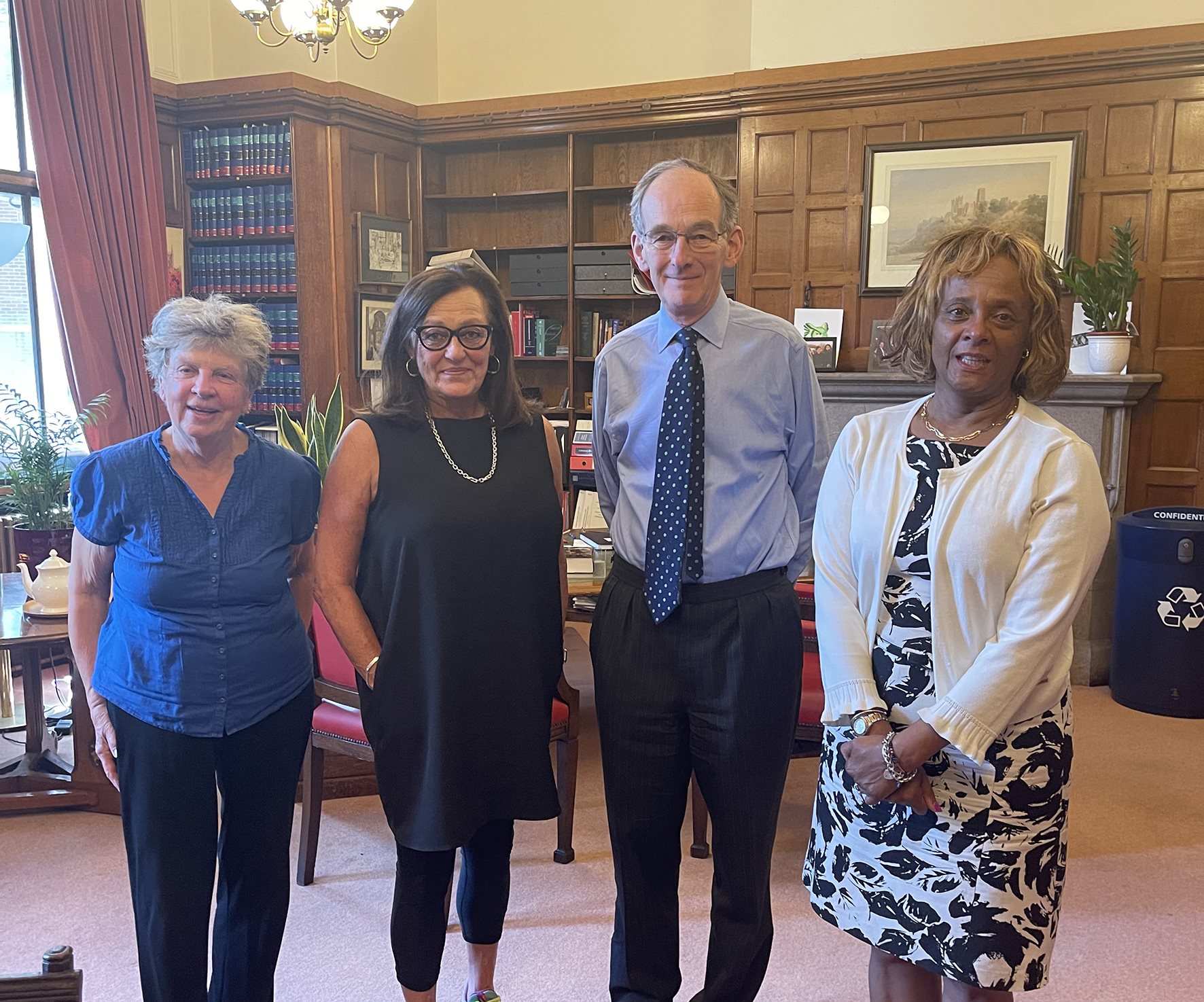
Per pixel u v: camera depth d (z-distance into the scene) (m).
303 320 5.84
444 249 6.69
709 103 5.63
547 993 2.36
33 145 4.86
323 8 4.17
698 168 1.80
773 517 1.88
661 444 1.87
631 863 1.97
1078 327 5.01
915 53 5.11
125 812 1.81
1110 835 3.18
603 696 1.95
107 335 5.19
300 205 5.76
